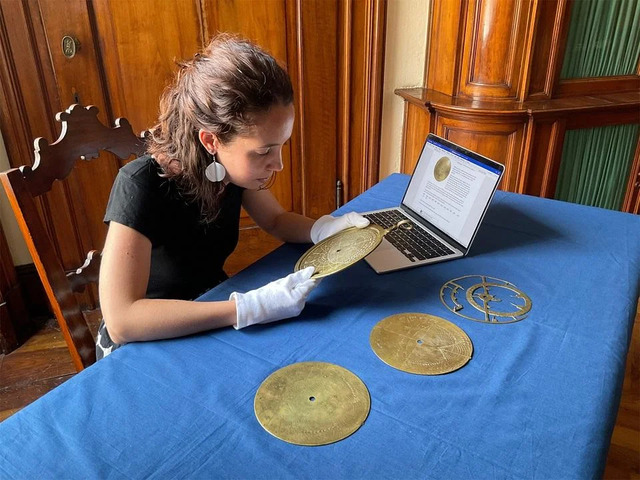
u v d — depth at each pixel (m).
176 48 1.89
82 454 0.62
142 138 1.24
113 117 1.91
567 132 2.07
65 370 1.79
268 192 1.28
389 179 1.57
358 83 2.17
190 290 1.12
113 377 0.75
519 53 1.94
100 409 0.69
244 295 0.87
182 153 0.93
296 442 0.64
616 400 0.71
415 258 1.07
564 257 1.08
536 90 2.00
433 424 0.66
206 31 1.90
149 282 1.06
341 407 0.69
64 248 2.00
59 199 1.92
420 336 0.83
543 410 0.68
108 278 0.86
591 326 0.85
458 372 0.75
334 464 0.61
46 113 1.80
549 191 2.13
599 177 2.25
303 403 0.70
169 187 0.98
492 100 2.03
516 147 2.03
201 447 0.63
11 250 1.95
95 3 1.75
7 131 1.77
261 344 0.82
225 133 0.84
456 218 1.14
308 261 1.02
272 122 0.84
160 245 1.01
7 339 1.86
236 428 0.66
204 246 1.11
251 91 0.81
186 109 0.87
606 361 0.77
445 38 2.09
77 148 1.10
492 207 1.35
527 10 1.87
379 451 0.62
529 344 0.81
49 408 0.69
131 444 0.64
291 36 2.01
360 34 2.07
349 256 0.96
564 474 0.59
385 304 0.93
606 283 0.98
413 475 0.59
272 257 1.11
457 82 2.11
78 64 1.79
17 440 0.64
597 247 1.13
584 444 0.63
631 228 1.22
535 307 0.91
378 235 1.00
